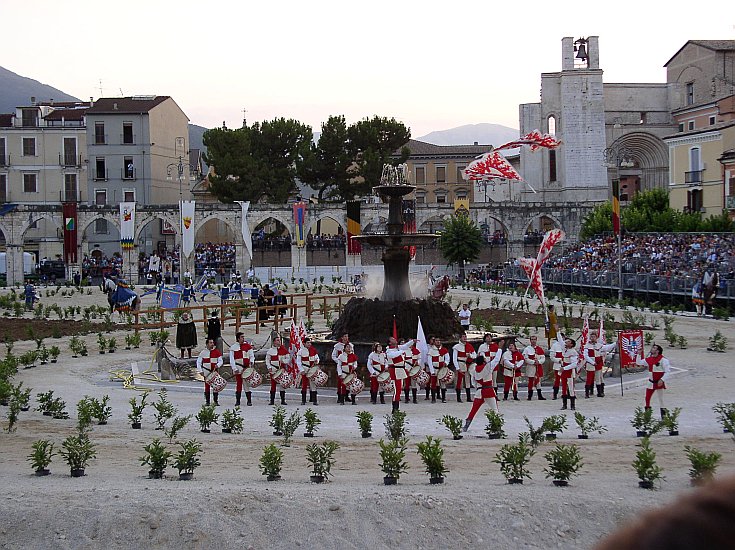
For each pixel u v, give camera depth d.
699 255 62.75
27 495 13.70
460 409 26.34
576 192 101.44
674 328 48.38
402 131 106.50
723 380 31.48
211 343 27.27
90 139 103.88
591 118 101.06
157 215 95.19
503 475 16.08
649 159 100.62
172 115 111.06
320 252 97.81
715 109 89.06
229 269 96.00
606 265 69.69
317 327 50.69
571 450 15.47
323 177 104.88
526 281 79.44
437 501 13.25
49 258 103.38
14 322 54.81
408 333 32.53
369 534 12.42
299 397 29.30
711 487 2.37
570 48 101.56
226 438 20.92
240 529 12.49
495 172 47.91
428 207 100.00
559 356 27.06
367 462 17.72
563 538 12.40
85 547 12.05
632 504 13.30
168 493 13.77
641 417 21.38
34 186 103.94
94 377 33.81
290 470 16.75
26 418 23.81
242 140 101.31
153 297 75.50
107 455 18.52
